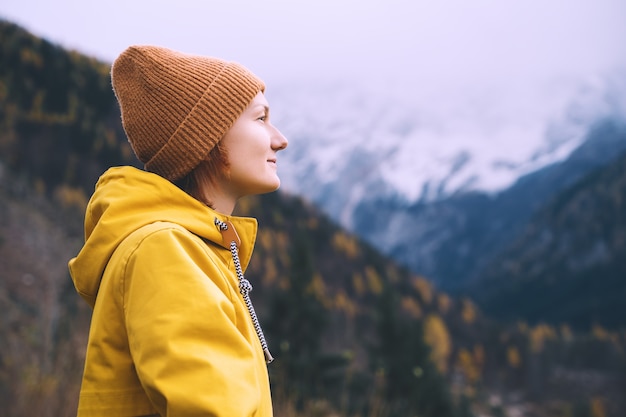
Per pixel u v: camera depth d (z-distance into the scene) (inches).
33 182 1403.8
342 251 2389.3
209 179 41.3
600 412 1531.7
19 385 140.5
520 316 4077.3
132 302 33.1
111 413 34.4
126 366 34.8
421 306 2250.2
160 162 41.0
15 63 2204.7
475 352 1999.3
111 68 44.6
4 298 450.9
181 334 31.2
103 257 36.3
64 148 1828.2
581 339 2287.2
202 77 40.6
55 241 446.9
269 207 2329.0
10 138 1680.6
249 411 30.5
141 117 41.0
